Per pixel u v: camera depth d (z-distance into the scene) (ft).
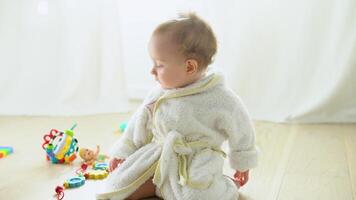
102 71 7.70
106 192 3.93
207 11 7.23
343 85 6.91
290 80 7.12
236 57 7.20
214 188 3.79
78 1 7.39
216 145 4.05
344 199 4.15
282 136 6.29
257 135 6.32
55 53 7.55
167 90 4.12
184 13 4.12
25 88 7.59
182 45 3.89
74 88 7.61
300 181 4.59
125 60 8.33
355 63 6.84
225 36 7.18
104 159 5.22
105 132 6.46
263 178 4.66
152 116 4.12
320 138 6.20
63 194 4.10
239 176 4.17
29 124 6.86
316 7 6.86
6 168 4.90
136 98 8.43
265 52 7.17
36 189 4.30
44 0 7.38
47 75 7.58
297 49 7.01
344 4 6.69
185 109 3.94
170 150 3.87
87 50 7.58
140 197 4.03
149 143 4.21
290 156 5.41
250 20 7.11
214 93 4.00
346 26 6.75
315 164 5.12
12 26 7.41
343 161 5.24
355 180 4.63
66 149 5.07
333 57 6.88
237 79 7.27
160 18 8.02
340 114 7.04
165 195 3.91
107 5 7.48
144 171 3.96
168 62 3.95
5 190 4.27
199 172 3.78
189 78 4.02
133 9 8.11
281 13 7.02
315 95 7.04
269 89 7.25
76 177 4.47
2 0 7.32
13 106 7.53
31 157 5.29
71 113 7.47
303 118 7.04
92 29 7.54
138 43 8.24
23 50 7.49
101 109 7.64
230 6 7.11
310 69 7.03
